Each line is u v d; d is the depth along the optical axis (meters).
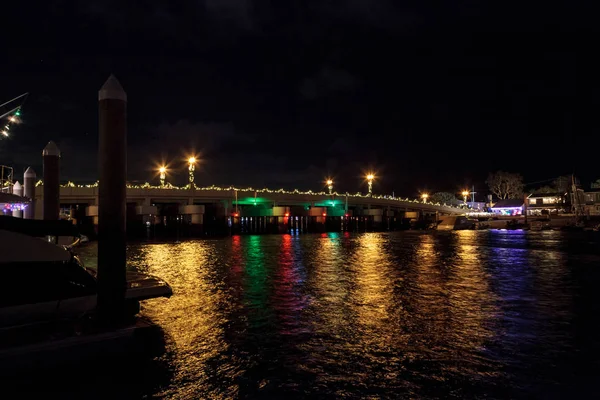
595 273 22.48
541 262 28.00
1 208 30.19
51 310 10.41
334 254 35.72
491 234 70.19
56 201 19.41
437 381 8.44
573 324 12.31
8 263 9.80
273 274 22.94
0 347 8.80
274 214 86.75
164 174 78.06
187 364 9.42
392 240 57.50
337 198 101.56
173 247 46.41
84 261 29.06
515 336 11.20
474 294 16.88
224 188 85.56
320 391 8.06
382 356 9.82
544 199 115.25
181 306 14.91
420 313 13.77
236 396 7.90
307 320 12.96
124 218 10.23
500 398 7.70
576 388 8.05
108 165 9.98
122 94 10.13
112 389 8.20
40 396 7.93
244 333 11.66
